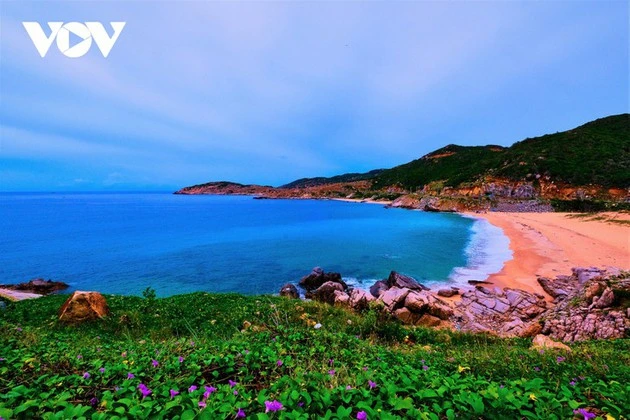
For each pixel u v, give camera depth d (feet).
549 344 30.81
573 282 84.69
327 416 9.21
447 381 12.81
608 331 45.14
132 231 226.38
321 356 19.52
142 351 21.66
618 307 48.52
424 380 13.93
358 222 263.08
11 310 47.34
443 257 130.93
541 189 298.15
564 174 293.23
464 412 10.21
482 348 30.96
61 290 101.55
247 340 25.13
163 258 140.56
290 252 149.89
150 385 12.91
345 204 513.45
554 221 200.95
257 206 509.76
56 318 42.96
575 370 18.44
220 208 472.03
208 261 134.82
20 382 13.80
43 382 13.66
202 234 209.77
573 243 134.21
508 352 24.71
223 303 55.11
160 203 638.94
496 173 349.41
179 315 47.98
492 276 100.01
